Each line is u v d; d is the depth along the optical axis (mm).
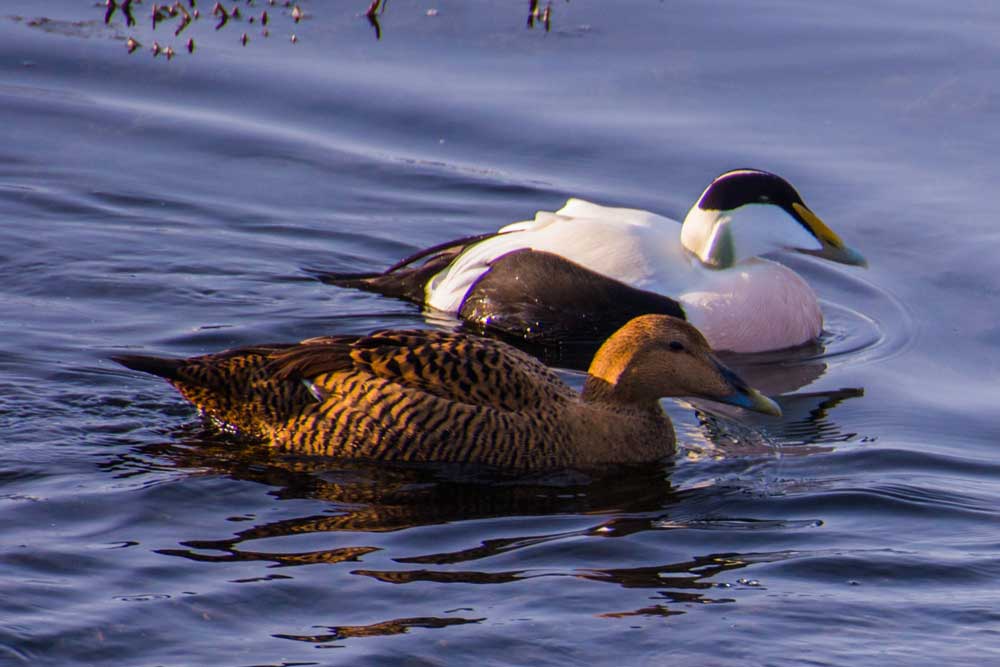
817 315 13703
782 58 18656
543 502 9969
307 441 10656
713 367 10938
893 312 13922
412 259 14039
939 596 8562
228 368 10773
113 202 15266
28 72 18047
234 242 14688
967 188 15828
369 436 10586
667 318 11117
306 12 20094
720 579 8758
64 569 8594
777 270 13719
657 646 7922
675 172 16281
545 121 17281
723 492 10164
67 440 10492
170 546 8977
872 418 11641
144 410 11109
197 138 16812
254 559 8852
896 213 15398
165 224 14914
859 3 20344
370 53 18781
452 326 13633
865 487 10164
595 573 8789
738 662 7785
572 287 13578
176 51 18688
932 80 18031
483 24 19719
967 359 12875
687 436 11273
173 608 8188
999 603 8477
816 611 8344
